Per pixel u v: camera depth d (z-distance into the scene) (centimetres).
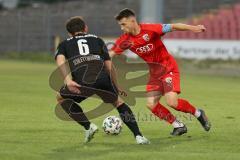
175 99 2786
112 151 2447
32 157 2311
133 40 2750
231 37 9506
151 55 2792
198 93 5316
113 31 11225
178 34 9600
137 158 2289
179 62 9125
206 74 7850
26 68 8406
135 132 2592
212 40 9081
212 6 10812
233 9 10038
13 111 3859
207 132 3023
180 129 2864
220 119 3559
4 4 13162
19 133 2944
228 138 2841
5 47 11750
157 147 2555
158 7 9206
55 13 11594
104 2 12344
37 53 11044
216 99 4809
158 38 2769
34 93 5084
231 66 8800
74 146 2577
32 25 11556
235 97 4988
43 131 3016
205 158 2300
